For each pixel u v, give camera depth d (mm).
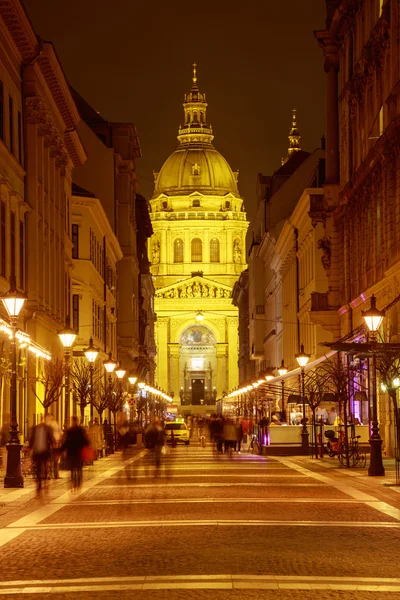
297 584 13828
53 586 13914
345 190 56781
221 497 26469
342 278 60219
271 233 99875
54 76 52062
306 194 67625
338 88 61438
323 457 47594
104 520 21438
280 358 98188
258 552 16594
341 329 60344
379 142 45625
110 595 13219
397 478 30594
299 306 80000
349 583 13898
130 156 99688
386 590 13430
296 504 24406
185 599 12914
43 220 52000
